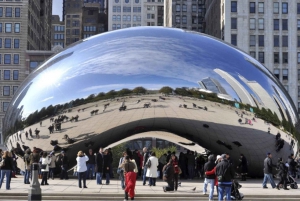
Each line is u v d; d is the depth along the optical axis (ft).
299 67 245.45
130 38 65.16
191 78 61.93
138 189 55.06
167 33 66.03
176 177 54.24
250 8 246.47
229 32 245.04
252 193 52.37
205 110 62.69
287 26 246.88
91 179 68.44
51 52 273.13
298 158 71.56
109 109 62.49
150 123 65.98
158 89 61.46
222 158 43.78
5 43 272.10
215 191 55.01
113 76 62.23
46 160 58.80
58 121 63.62
